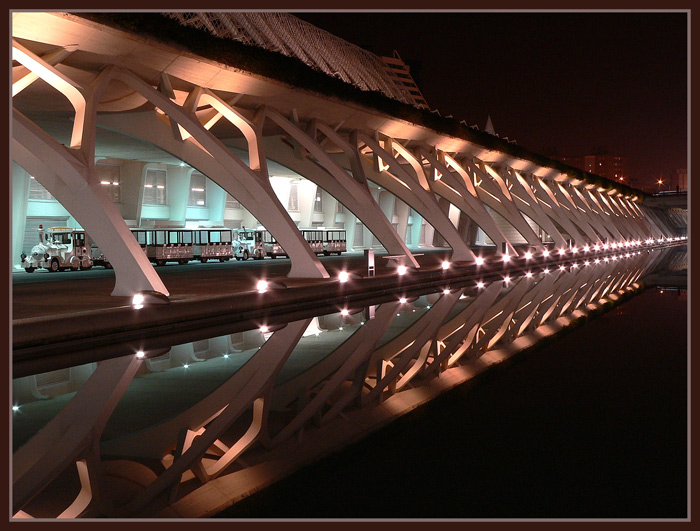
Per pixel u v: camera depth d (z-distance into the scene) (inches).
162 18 836.0
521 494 226.5
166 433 307.9
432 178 1766.7
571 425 307.0
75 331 522.3
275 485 244.7
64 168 711.1
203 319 666.8
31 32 731.4
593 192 3097.9
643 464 255.3
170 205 1770.4
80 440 298.8
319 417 333.7
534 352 500.1
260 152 1042.1
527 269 1546.5
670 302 833.5
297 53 1267.2
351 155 1312.7
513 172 2204.7
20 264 1311.5
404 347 534.6
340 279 967.0
